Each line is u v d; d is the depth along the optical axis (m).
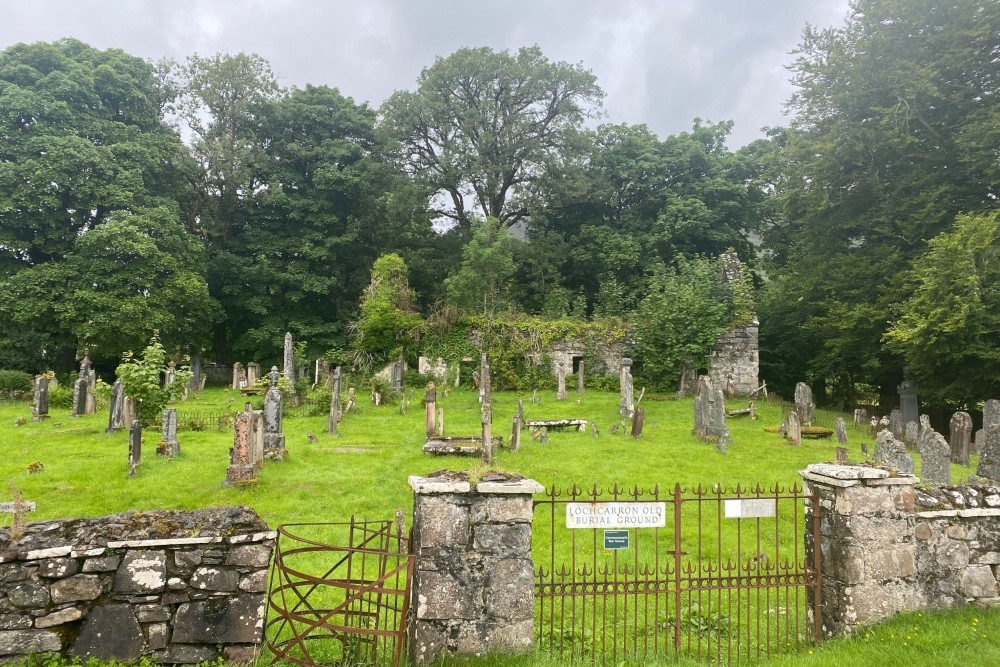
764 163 36.78
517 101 42.38
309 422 21.11
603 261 40.44
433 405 17.89
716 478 13.42
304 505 11.20
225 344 41.00
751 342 29.67
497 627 5.25
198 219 40.88
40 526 5.02
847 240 27.70
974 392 21.39
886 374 27.95
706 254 40.78
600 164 44.59
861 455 16.06
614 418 22.27
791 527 10.12
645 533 9.73
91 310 29.33
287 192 41.75
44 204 29.89
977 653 5.14
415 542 5.39
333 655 5.43
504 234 36.50
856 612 5.74
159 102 37.88
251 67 40.69
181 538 5.01
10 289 28.81
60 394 24.80
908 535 5.99
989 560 6.26
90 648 4.76
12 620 4.67
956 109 23.69
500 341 32.78
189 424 19.25
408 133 42.53
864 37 24.84
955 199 23.61
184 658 4.89
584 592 5.55
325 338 39.22
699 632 5.65
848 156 25.14
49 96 30.70
